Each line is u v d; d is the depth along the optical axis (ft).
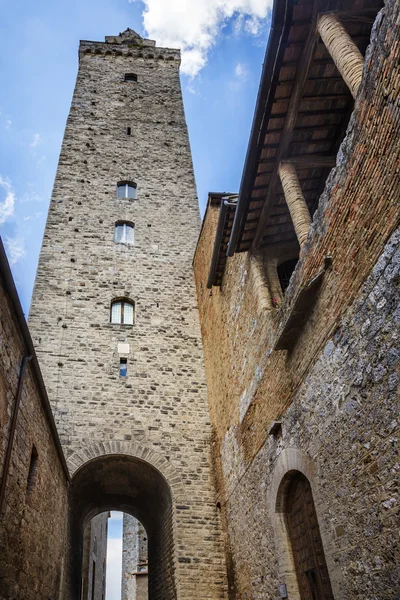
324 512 22.30
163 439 47.11
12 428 21.29
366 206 19.26
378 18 18.25
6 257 18.84
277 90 26.55
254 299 35.32
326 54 25.16
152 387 50.44
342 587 20.48
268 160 30.35
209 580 40.55
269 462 30.99
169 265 61.57
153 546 56.13
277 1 23.11
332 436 21.81
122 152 73.87
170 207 67.77
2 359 20.18
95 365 50.42
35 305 53.31
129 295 57.41
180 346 54.60
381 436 17.69
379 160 18.22
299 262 26.55
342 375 20.97
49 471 30.99
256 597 33.37
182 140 78.43
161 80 90.43
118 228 64.03
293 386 26.99
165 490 46.19
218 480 45.06
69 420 46.09
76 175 68.44
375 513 18.01
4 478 19.88
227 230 42.06
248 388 36.70
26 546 24.53
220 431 45.52
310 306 24.64
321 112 27.96
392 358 17.08
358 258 19.84
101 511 61.26
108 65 90.89
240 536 37.91
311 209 34.55
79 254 59.31
